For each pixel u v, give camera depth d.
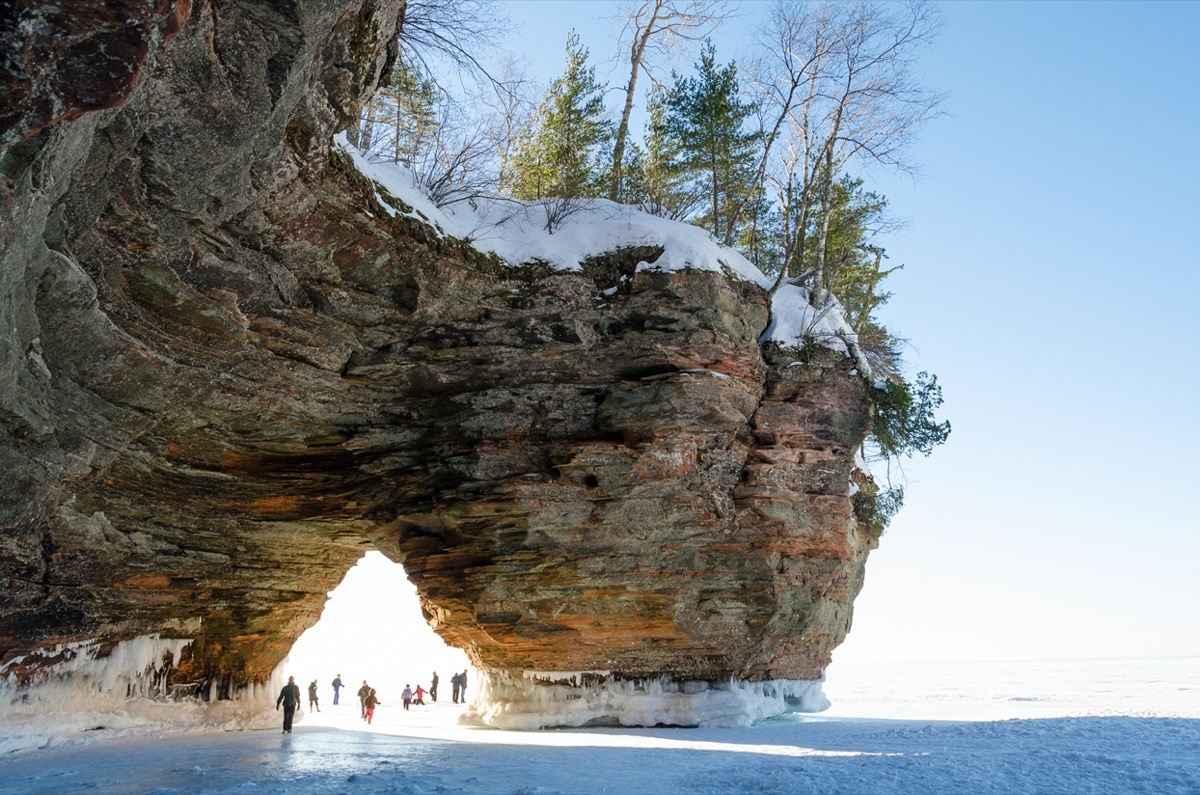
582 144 28.19
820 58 25.64
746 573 21.45
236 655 22.91
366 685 27.02
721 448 20.75
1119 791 11.24
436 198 18.67
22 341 11.25
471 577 20.98
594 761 14.65
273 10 10.63
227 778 12.73
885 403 24.30
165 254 13.35
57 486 14.48
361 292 17.03
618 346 19.88
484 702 23.78
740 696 22.25
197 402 17.34
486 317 19.00
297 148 13.45
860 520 26.80
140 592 19.27
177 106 10.83
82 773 13.40
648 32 26.91
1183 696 43.00
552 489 20.08
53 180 8.62
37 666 16.97
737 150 28.45
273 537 22.19
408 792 11.35
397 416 20.50
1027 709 32.16
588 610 20.88
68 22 6.75
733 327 20.73
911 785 11.70
